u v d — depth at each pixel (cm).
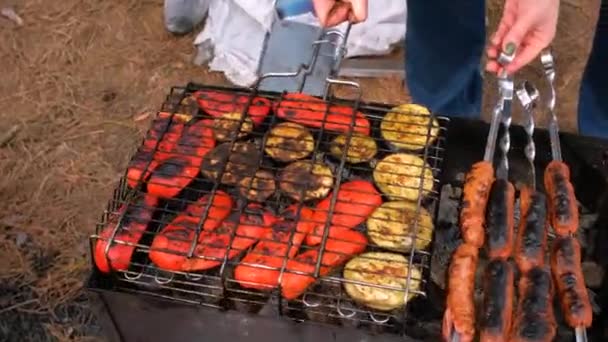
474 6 195
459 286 139
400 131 172
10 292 208
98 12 288
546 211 155
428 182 162
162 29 284
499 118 166
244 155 165
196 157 164
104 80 268
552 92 172
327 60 252
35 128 252
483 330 134
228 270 149
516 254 148
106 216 168
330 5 161
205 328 156
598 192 179
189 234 150
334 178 164
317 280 148
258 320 148
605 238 172
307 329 147
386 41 261
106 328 159
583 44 278
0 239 220
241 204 158
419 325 149
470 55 210
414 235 148
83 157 244
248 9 257
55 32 282
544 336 134
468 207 151
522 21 155
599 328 157
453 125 181
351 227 153
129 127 253
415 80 223
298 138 170
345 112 174
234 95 178
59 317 204
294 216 154
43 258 217
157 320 155
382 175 163
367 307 148
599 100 208
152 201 158
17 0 293
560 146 179
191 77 270
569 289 142
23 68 271
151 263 153
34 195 232
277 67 255
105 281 151
